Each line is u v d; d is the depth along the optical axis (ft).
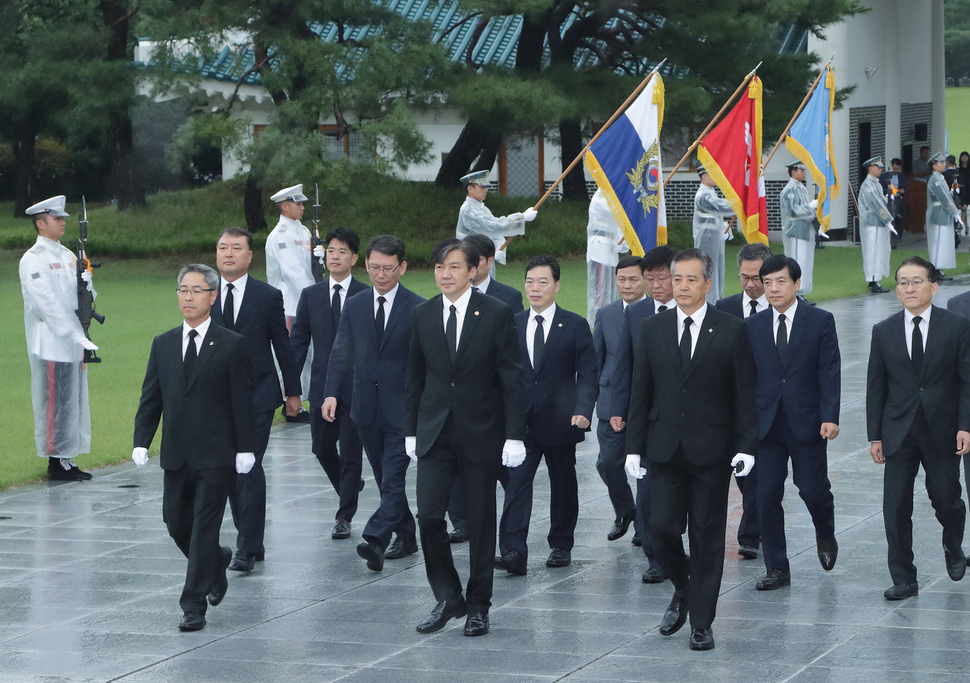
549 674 21.36
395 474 28.55
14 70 96.43
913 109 133.18
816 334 26.35
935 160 89.66
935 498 25.77
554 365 28.22
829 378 26.20
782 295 26.40
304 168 83.35
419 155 85.10
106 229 107.24
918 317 25.57
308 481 38.40
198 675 21.75
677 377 22.89
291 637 23.85
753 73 48.32
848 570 27.76
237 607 25.93
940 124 139.33
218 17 87.97
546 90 87.40
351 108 88.22
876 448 25.98
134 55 120.06
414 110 93.04
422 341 24.25
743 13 96.63
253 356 29.94
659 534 23.13
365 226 102.53
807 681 20.67
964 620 23.94
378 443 29.27
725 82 99.50
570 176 115.85
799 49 116.57
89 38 94.43
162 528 33.27
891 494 25.61
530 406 28.02
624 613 25.04
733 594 26.12
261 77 89.40
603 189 44.52
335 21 91.71
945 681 20.56
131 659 22.72
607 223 56.34
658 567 27.32
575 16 119.44
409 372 24.56
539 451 28.48
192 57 90.99
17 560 30.07
